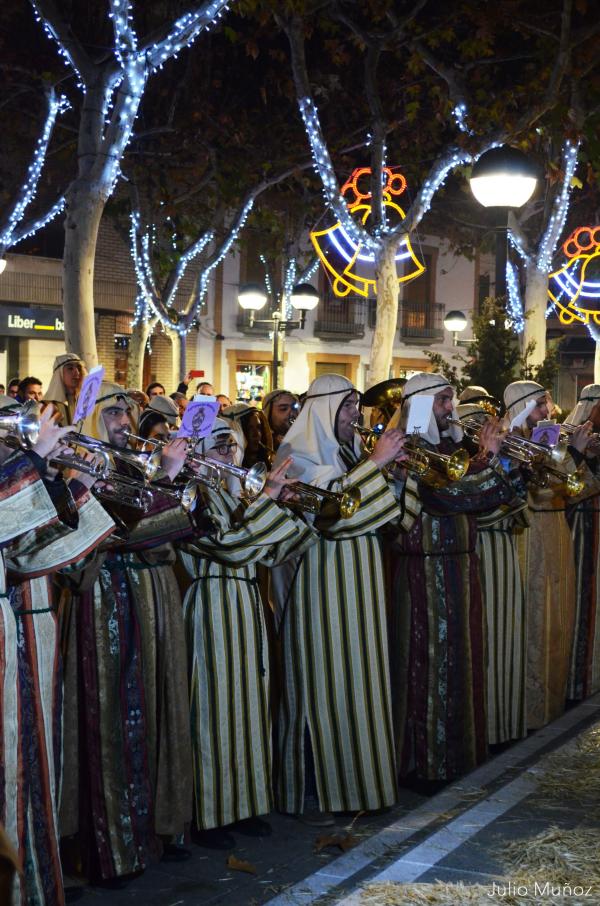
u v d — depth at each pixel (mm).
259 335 25797
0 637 3328
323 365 27594
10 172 17750
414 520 5215
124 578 4262
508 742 5957
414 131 16000
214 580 4586
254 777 4562
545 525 6402
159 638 4324
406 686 5309
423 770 5250
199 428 4383
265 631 4738
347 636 4789
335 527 4750
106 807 4129
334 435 4961
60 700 3883
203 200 19344
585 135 13961
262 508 4492
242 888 4094
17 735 3395
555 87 12297
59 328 22141
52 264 22047
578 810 4070
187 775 4375
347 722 4781
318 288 27078
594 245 20094
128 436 4480
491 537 5895
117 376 23703
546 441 5863
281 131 16531
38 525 3344
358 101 16234
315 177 17750
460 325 24625
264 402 6699
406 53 15508
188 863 4344
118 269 22922
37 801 3561
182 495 4191
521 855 3604
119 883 4113
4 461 3537
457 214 26047
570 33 12398
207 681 4508
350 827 4719
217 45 16062
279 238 21953
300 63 12516
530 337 15766
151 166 16453
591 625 7047
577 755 4789
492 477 5262
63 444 3500
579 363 36062
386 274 13070
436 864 3557
